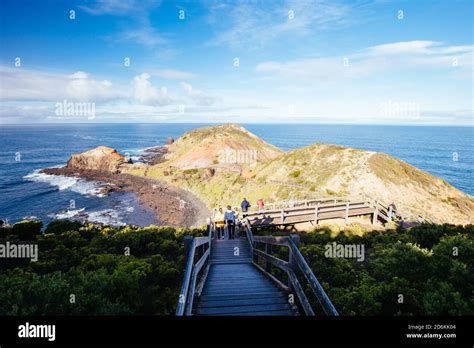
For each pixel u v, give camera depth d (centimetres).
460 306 559
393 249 888
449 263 762
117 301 620
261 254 958
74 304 563
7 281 592
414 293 681
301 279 959
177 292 950
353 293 738
